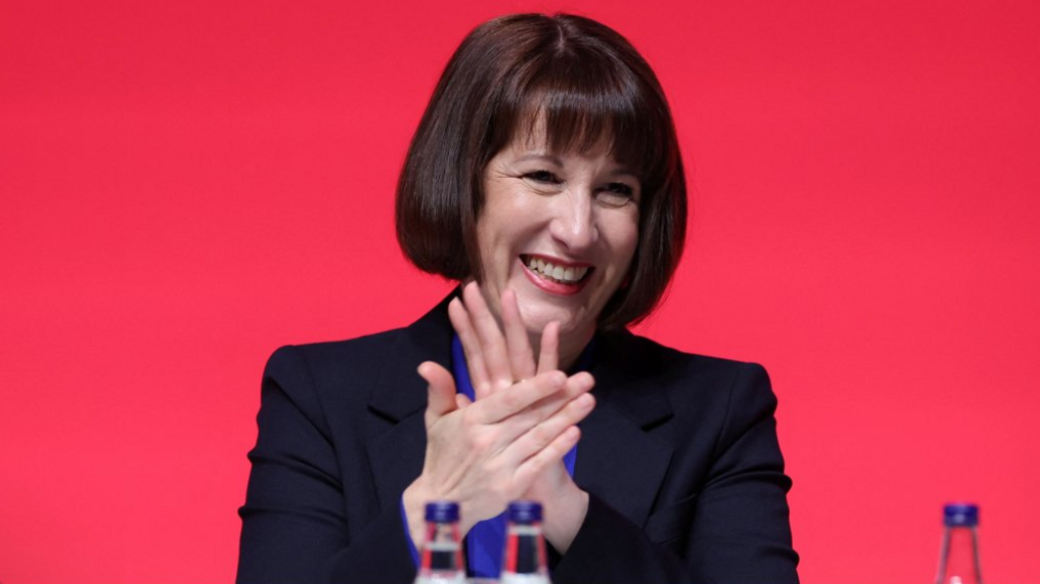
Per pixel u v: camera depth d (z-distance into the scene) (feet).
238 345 42.19
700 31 42.60
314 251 42.16
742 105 42.60
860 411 42.42
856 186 42.60
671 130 24.30
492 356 19.65
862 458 42.42
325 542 23.63
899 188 42.60
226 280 42.27
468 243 24.18
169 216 42.45
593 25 24.11
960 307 42.60
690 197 35.37
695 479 24.75
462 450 19.21
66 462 42.34
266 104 42.42
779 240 42.45
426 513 15.75
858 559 42.27
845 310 42.47
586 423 24.98
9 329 42.63
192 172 42.47
